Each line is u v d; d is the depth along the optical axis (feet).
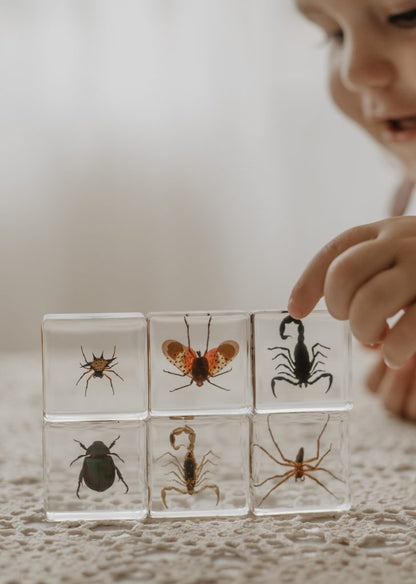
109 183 3.78
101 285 3.81
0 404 2.07
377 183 3.92
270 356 1.40
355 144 3.91
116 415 1.38
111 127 3.77
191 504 1.38
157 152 3.81
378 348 2.04
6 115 3.73
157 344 1.40
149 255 3.83
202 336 1.40
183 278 3.86
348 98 2.09
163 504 1.38
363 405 2.04
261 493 1.38
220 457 1.39
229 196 3.88
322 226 3.94
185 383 1.39
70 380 1.38
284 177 3.91
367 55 1.77
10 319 3.79
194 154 3.84
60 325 1.39
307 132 3.90
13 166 3.76
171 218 3.84
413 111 1.86
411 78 1.79
